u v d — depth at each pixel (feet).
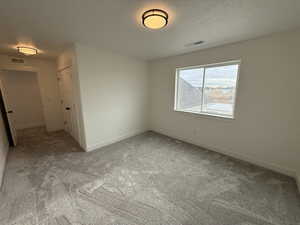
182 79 11.25
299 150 6.51
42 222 4.36
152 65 12.90
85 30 6.53
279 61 6.61
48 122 13.61
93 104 9.53
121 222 4.39
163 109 12.73
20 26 6.05
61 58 10.96
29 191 5.69
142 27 6.20
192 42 7.97
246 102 7.84
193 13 5.04
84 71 8.79
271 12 4.91
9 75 14.14
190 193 5.68
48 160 8.29
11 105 14.48
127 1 4.37
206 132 9.94
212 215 4.67
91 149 9.75
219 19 5.43
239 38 7.27
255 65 7.30
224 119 8.87
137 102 12.69
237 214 4.72
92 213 4.69
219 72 9.06
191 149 9.89
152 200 5.30
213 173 7.06
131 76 11.79
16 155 8.92
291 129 6.64
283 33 6.38
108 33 6.84
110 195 5.53
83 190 5.79
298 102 6.35
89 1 4.36
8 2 4.33
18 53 10.47
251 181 6.43
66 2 4.40
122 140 11.60
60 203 5.09
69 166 7.64
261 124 7.47
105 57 9.75
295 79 6.32
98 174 6.93
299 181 5.91
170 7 4.69
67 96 11.51
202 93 10.05
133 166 7.68
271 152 7.30
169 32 6.64
